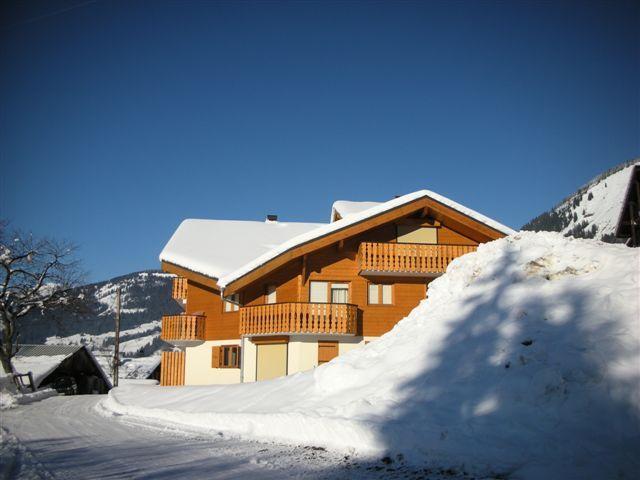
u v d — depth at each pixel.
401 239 26.31
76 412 19.22
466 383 9.52
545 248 11.88
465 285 12.91
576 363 8.35
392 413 9.63
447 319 12.00
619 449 6.88
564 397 8.00
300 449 9.86
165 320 27.97
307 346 24.66
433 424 8.71
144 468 8.67
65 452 10.49
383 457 8.63
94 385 45.88
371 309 25.34
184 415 14.80
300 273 25.34
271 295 25.89
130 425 15.03
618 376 7.82
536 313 10.20
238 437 11.73
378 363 12.20
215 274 26.23
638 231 20.81
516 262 12.02
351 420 9.64
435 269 24.84
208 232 31.50
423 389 10.06
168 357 28.81
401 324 13.88
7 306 29.52
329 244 24.48
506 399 8.58
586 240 11.84
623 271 10.02
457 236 26.59
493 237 25.20
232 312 27.17
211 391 18.11
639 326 8.52
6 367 28.58
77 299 32.88
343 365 12.66
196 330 27.50
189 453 10.01
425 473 7.64
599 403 7.63
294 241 24.06
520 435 7.75
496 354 9.77
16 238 30.75
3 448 11.12
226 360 27.12
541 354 9.00
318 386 12.69
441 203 24.94
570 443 7.24
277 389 14.70
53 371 38.97
